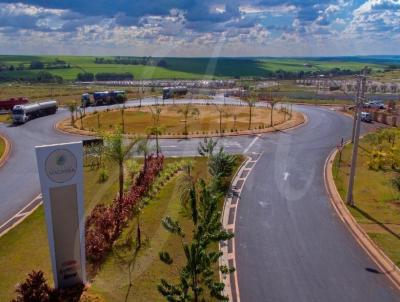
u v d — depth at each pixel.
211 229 14.92
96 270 20.72
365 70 43.62
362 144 53.72
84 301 18.08
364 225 27.66
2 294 19.28
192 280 15.40
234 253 23.75
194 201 15.47
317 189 35.59
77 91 125.06
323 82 107.94
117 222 24.89
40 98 112.00
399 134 47.00
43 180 17.77
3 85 149.50
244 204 31.81
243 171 41.06
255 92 97.31
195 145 53.09
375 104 90.69
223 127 66.00
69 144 17.92
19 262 22.30
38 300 18.14
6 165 45.09
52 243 18.66
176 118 73.94
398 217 29.06
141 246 22.89
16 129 67.94
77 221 18.86
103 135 40.00
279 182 37.50
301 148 51.81
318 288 20.20
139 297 18.52
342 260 23.00
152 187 32.03
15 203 33.03
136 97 104.44
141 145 35.62
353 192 34.75
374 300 19.22
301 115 80.12
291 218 29.14
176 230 16.20
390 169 41.72
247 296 19.44
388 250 23.88
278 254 23.70
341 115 80.56
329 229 27.25
